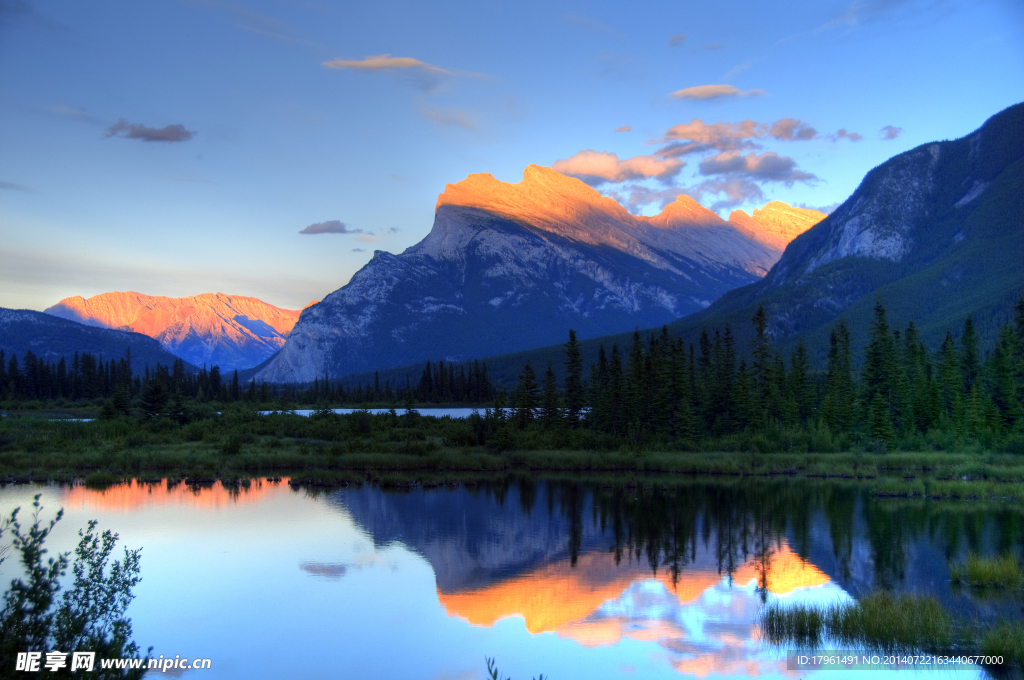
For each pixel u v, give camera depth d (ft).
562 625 115.75
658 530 182.50
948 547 158.61
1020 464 271.08
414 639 109.60
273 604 125.29
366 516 197.26
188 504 209.36
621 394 370.94
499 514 202.49
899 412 352.49
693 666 98.89
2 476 250.57
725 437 349.00
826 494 235.40
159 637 111.04
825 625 105.29
